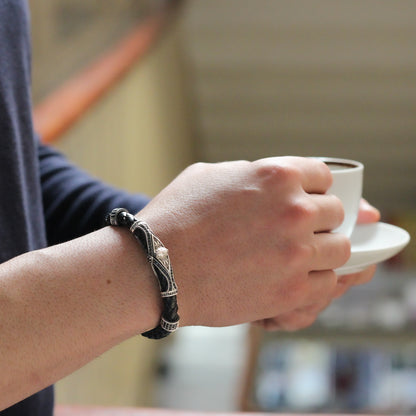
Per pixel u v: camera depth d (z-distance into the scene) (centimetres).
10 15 84
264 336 289
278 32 514
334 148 603
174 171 496
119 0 353
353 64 530
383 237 90
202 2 496
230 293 64
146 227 61
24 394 59
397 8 488
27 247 79
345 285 90
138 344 379
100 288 60
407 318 303
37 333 58
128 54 312
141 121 378
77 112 214
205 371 425
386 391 273
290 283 65
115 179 315
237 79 551
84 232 98
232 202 64
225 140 604
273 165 65
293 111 572
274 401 273
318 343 293
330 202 67
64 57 254
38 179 88
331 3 491
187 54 536
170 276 60
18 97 83
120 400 329
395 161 603
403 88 542
